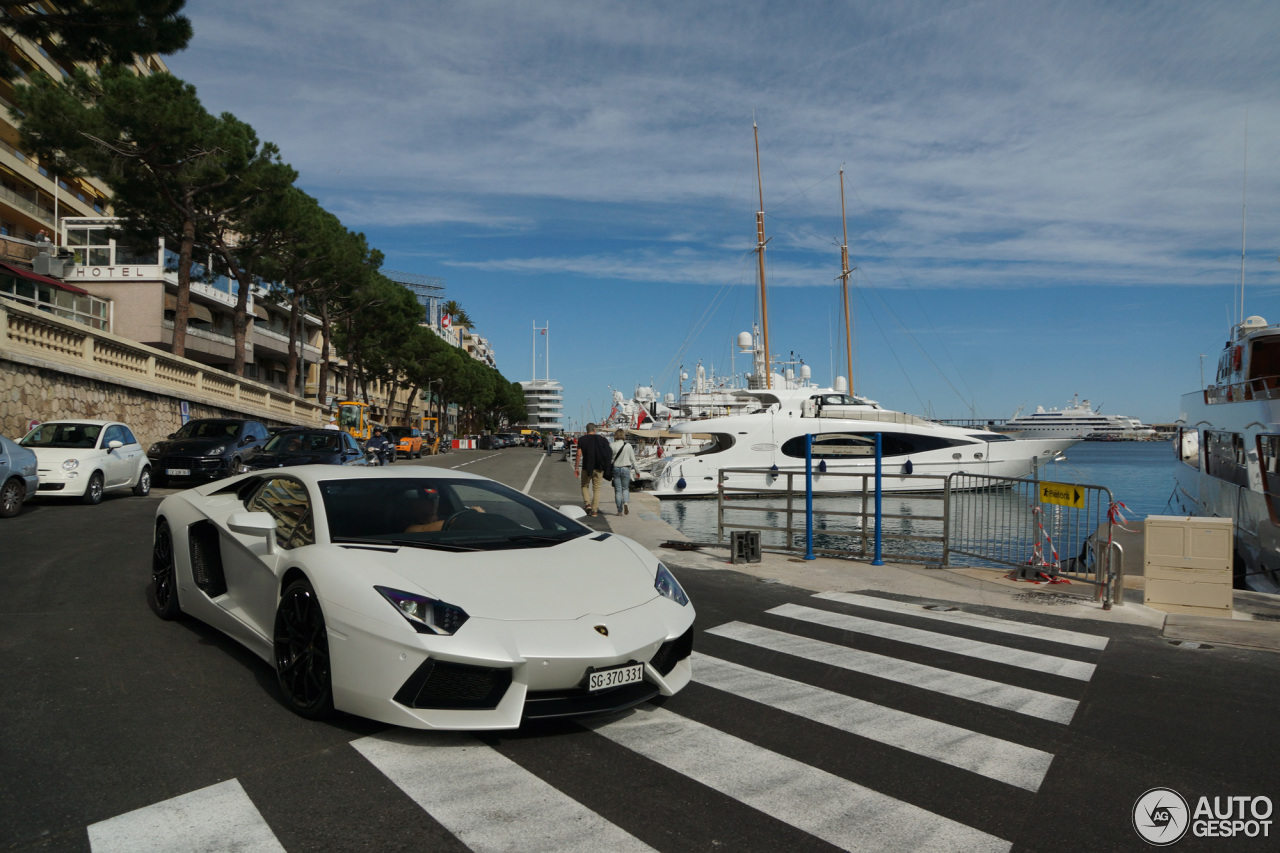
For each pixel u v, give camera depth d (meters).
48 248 35.22
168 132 23.61
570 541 4.59
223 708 4.01
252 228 30.53
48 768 3.29
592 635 3.60
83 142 23.06
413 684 3.38
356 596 3.60
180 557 5.38
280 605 4.04
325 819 2.92
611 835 2.87
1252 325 15.38
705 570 9.04
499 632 3.46
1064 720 4.20
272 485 5.01
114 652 4.91
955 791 3.32
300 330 50.53
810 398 28.86
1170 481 41.44
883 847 2.84
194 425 18.38
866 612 6.89
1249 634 6.23
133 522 11.34
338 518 4.31
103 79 22.98
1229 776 3.52
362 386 56.38
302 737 3.67
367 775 3.29
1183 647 5.81
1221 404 16.14
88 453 13.50
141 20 14.27
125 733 3.67
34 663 4.67
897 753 3.71
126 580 7.08
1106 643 5.91
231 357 45.22
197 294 40.81
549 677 3.47
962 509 9.50
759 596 7.56
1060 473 46.78
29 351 19.14
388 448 34.38
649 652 3.79
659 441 36.75
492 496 5.10
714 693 4.53
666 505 25.89
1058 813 3.14
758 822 3.00
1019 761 3.65
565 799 3.14
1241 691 4.76
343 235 40.44
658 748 3.69
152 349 25.14
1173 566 7.16
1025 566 8.63
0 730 3.68
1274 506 12.81
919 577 8.73
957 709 4.35
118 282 37.31
